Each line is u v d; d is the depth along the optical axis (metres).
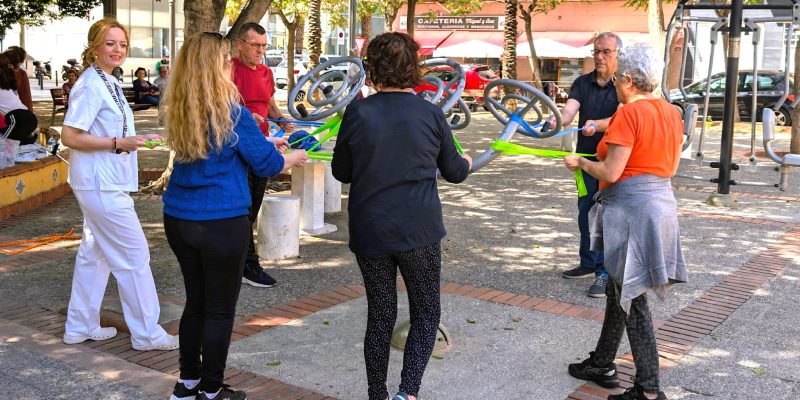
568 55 35.88
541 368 4.61
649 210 3.83
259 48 6.12
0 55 9.39
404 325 4.91
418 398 4.18
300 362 4.66
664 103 3.93
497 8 39.06
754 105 10.47
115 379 4.36
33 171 9.34
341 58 5.42
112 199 4.54
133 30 48.38
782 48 31.73
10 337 4.97
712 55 10.42
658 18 17.97
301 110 5.53
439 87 5.10
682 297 6.04
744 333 5.26
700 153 10.52
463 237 8.06
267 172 3.80
